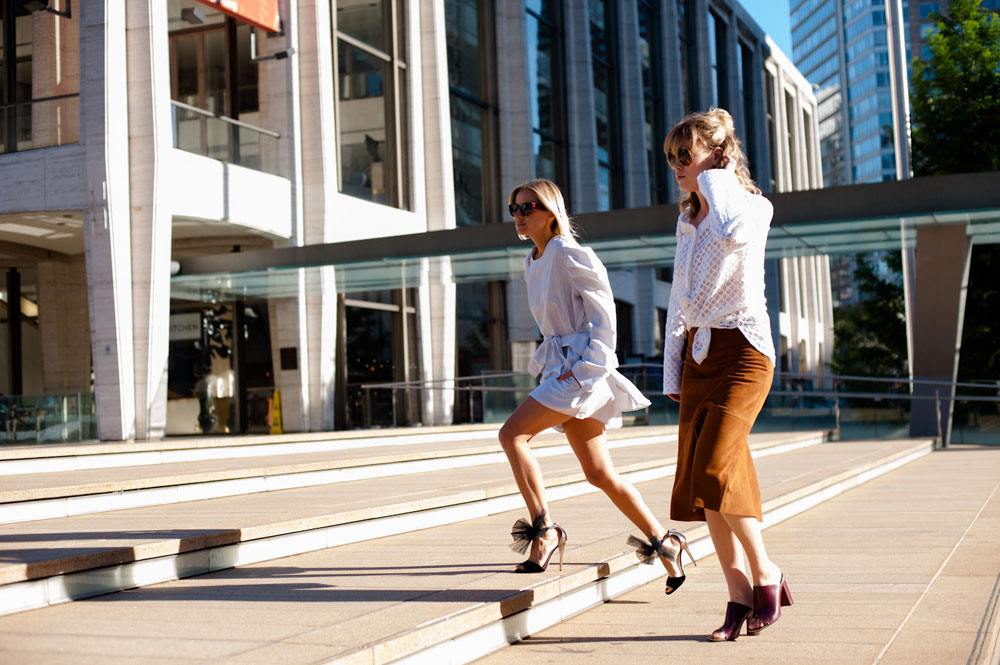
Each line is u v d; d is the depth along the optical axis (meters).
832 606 4.13
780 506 7.25
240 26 20.55
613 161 35.44
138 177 16.58
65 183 16.53
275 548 4.87
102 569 3.94
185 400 21.95
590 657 3.37
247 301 21.52
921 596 4.28
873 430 17.53
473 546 5.12
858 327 41.06
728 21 47.91
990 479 10.20
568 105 31.81
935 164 30.59
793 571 5.09
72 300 21.39
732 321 3.55
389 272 18.56
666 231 15.70
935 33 31.59
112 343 16.30
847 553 5.63
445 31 25.94
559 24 31.73
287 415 20.16
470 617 3.34
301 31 20.52
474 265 18.08
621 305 35.66
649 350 36.53
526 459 4.25
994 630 3.58
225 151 18.50
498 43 28.14
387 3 23.66
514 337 27.58
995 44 30.39
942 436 17.03
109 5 16.36
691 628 3.78
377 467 8.84
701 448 3.50
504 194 27.86
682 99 41.12
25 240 19.89
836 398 17.89
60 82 18.33
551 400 4.20
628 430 15.20
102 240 16.28
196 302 21.94
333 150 20.86
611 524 5.92
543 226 4.50
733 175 3.66
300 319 20.09
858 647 3.37
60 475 7.96
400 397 23.09
